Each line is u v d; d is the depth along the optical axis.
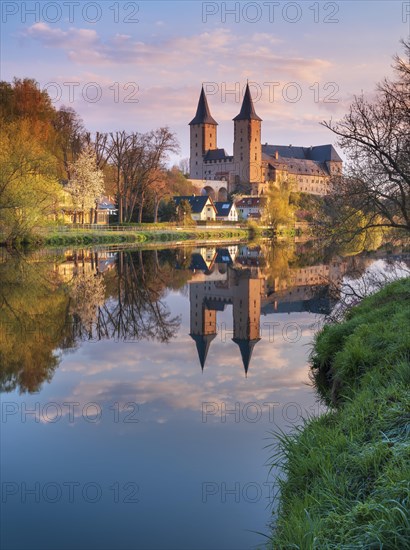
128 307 23.20
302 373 12.23
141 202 76.94
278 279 32.75
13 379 12.57
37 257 41.78
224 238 78.25
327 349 11.92
